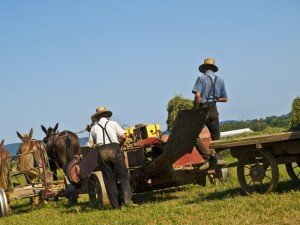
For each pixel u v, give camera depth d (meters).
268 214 8.73
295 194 9.88
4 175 15.59
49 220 12.39
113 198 12.35
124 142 13.13
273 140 10.15
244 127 52.06
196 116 11.59
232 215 9.08
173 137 11.74
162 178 13.27
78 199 16.84
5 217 14.23
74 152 17.00
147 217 10.16
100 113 12.73
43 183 15.68
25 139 17.11
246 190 11.05
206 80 12.77
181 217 9.59
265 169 10.80
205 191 13.13
